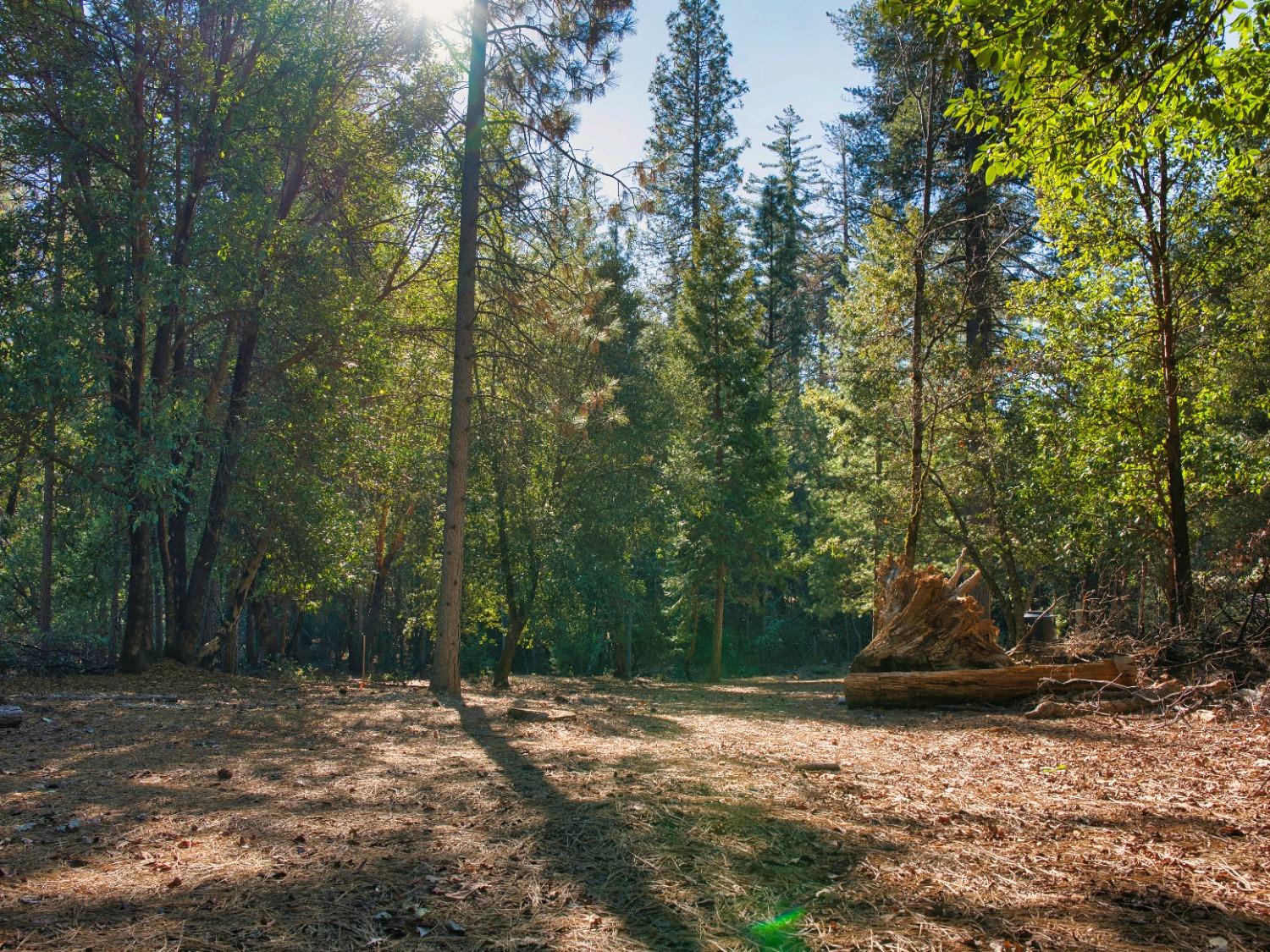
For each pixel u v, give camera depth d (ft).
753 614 141.28
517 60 41.39
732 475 83.92
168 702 31.89
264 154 43.75
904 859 12.82
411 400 55.57
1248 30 18.99
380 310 50.37
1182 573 38.27
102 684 37.70
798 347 140.56
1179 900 10.95
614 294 72.08
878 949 9.61
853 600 91.61
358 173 49.62
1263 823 14.39
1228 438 44.21
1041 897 11.15
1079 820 15.01
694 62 115.14
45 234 38.50
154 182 38.83
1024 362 49.32
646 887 11.61
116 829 14.03
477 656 115.24
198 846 13.16
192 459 42.96
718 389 84.69
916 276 58.85
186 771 19.07
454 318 56.03
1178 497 38.99
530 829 14.33
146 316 39.58
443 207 52.19
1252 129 21.21
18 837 13.47
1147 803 16.15
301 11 45.16
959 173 62.85
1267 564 33.96
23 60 37.65
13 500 57.00
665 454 78.48
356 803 16.14
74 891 11.05
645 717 32.99
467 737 25.26
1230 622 34.50
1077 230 41.81
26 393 35.29
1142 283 41.63
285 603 84.79
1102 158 22.30
